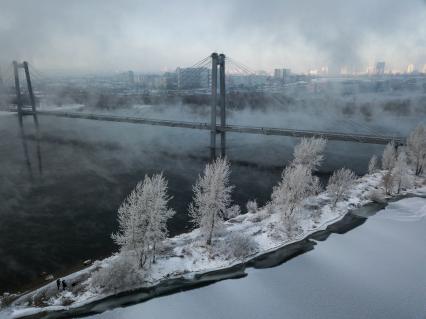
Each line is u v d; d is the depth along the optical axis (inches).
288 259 1520.7
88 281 1321.4
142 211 1332.4
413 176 2568.9
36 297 1243.2
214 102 3846.0
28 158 3469.5
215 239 1622.8
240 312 1209.4
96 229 1851.6
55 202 2255.2
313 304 1252.5
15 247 1656.0
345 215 1943.9
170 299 1261.1
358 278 1395.2
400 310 1227.9
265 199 2284.7
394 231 1769.2
